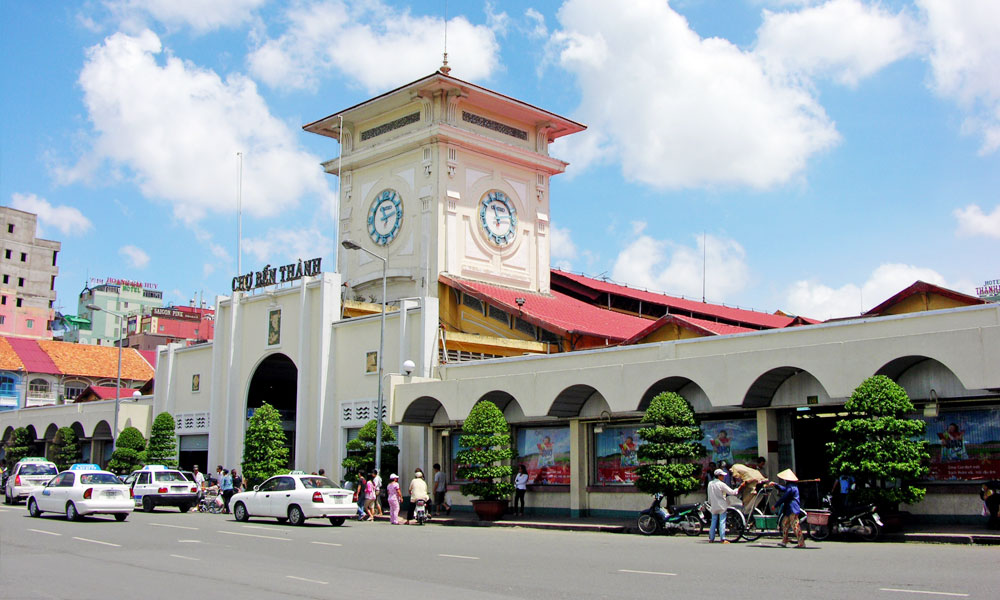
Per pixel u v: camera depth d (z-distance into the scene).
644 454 27.77
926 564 17.66
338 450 42.28
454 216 48.28
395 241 49.69
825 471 28.58
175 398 54.28
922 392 25.28
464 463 34.03
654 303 56.94
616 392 30.38
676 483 27.00
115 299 138.38
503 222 50.81
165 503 38.38
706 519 26.59
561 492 33.81
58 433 62.00
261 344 47.53
